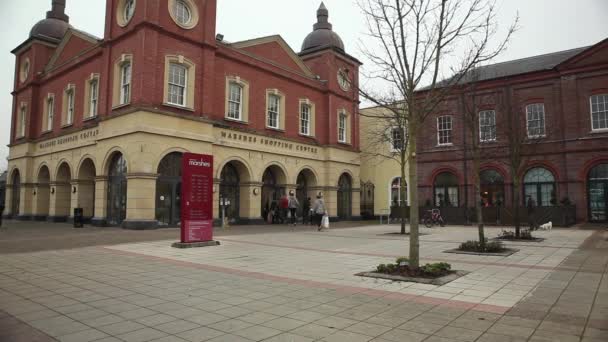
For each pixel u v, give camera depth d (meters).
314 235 17.52
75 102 24.94
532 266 9.25
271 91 26.11
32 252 11.38
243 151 23.77
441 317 5.29
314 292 6.71
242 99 24.28
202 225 13.13
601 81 25.25
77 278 7.87
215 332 4.72
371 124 34.38
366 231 20.06
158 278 7.88
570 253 11.41
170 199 19.80
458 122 29.78
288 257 10.72
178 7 20.73
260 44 25.88
